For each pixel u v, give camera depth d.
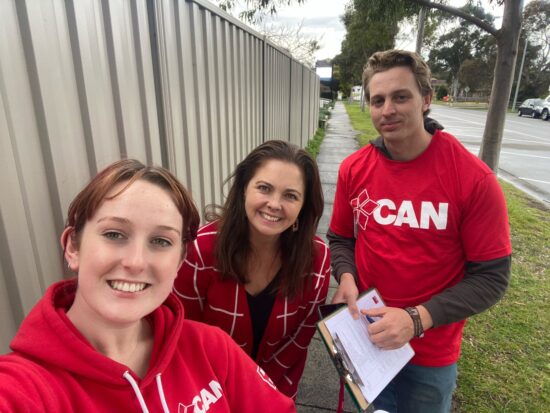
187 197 1.03
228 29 3.63
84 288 0.88
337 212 2.04
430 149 1.59
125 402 0.90
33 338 0.85
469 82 54.91
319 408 2.36
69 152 1.47
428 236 1.60
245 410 1.18
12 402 0.73
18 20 1.23
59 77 1.41
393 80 1.56
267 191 1.50
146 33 2.09
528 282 3.89
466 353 2.84
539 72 47.69
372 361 1.53
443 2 4.12
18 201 1.23
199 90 2.89
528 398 2.45
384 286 1.73
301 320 1.84
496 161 3.73
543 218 5.85
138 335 1.05
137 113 2.00
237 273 1.56
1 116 1.16
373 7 4.00
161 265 0.91
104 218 0.87
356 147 12.50
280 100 6.88
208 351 1.14
